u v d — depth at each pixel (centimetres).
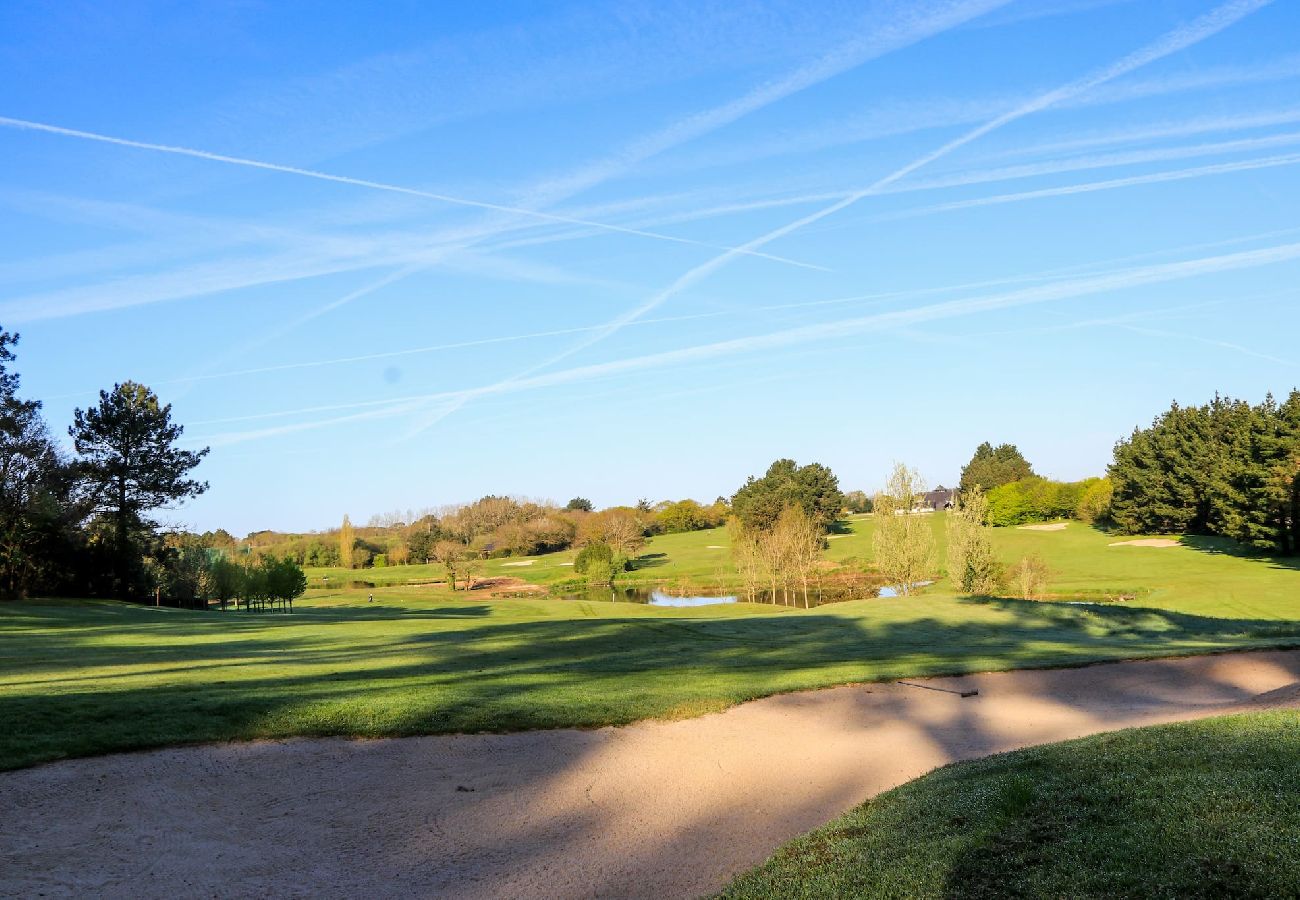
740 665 1939
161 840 831
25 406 4609
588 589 7656
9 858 765
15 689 1356
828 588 7231
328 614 4200
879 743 1263
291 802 948
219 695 1329
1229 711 1310
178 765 1017
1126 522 8425
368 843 864
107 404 5109
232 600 6544
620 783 1066
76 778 955
